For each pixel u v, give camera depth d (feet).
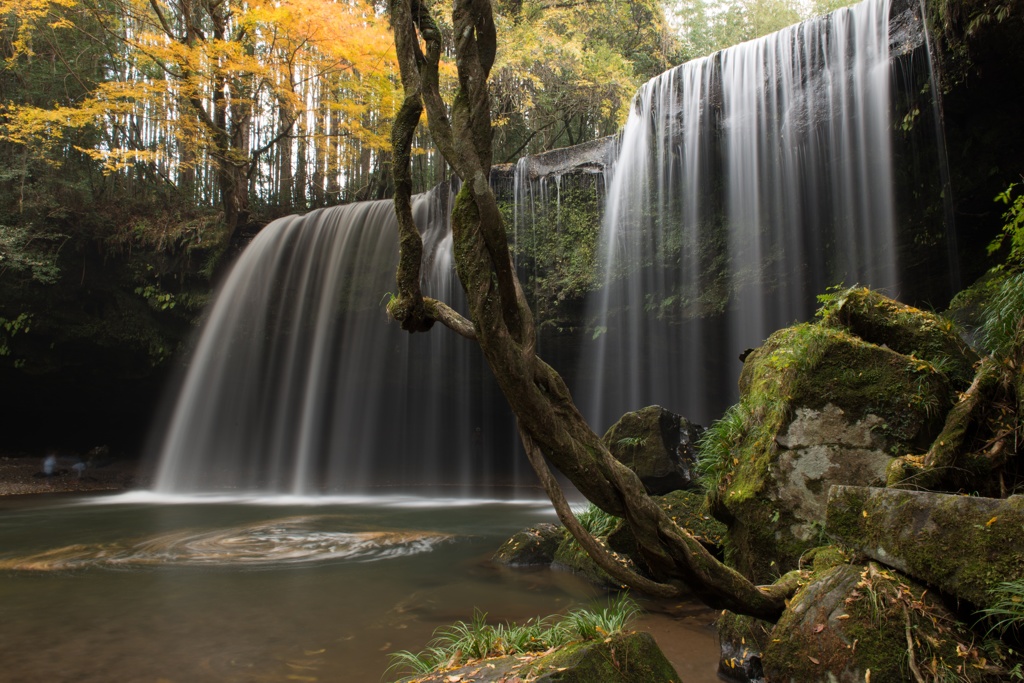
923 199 29.78
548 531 22.89
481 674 8.79
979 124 26.45
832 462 12.37
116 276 59.77
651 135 41.81
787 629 8.50
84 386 62.59
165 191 68.28
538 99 59.21
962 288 29.63
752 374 16.84
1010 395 10.20
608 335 45.14
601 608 16.20
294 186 77.00
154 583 20.12
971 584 7.30
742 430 14.97
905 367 12.40
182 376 62.64
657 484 21.16
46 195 58.03
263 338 58.44
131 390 63.98
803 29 33.45
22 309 56.90
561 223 46.88
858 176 31.60
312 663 12.89
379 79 56.03
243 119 62.13
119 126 65.10
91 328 59.26
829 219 33.58
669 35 69.00
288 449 60.54
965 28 23.31
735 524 13.99
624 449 21.74
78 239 58.34
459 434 61.87
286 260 58.85
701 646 13.16
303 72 60.59
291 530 30.99
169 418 65.05
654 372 44.52
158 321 61.05
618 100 59.06
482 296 6.24
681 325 41.57
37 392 61.93
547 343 49.34
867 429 12.25
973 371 12.91
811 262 34.99
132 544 27.25
